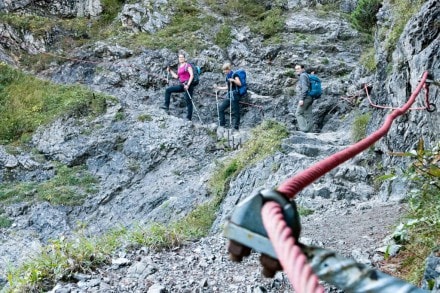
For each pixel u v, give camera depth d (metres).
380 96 12.61
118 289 5.51
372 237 6.84
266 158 12.18
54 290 5.41
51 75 21.34
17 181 15.87
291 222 1.16
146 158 15.79
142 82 20.33
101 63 21.25
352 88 18.31
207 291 5.41
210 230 11.05
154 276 5.76
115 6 24.17
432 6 9.55
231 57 21.30
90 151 16.39
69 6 24.08
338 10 23.66
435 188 5.74
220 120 16.94
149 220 13.13
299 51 21.45
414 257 5.41
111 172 15.70
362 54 21.08
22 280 5.76
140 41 21.64
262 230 1.16
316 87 15.98
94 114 17.56
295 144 13.10
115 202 14.61
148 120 16.95
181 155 15.64
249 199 1.20
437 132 8.68
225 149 15.55
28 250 13.16
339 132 16.02
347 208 9.29
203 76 20.27
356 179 10.68
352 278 1.17
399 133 10.29
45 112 17.92
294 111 19.19
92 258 6.14
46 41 22.36
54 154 16.53
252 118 19.23
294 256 0.96
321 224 8.15
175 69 20.64
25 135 17.20
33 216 14.34
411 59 9.85
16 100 18.42
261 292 5.23
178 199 13.46
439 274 4.33
